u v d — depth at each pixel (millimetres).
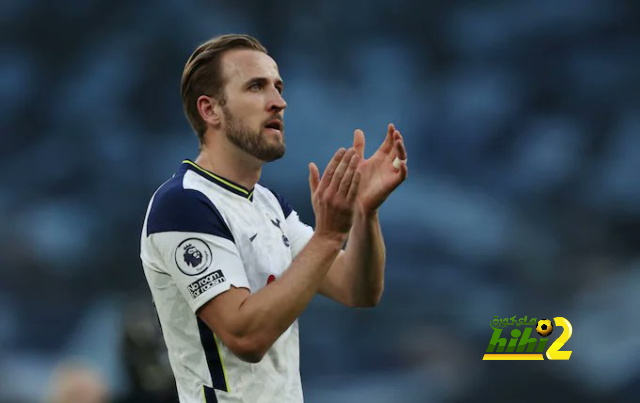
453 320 48906
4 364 46906
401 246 54938
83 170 62219
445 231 56312
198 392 11227
